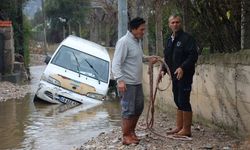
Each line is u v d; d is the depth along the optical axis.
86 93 15.90
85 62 16.89
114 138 9.23
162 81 12.76
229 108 8.73
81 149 8.67
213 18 9.59
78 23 74.25
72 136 10.12
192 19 10.41
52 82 15.87
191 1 10.17
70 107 14.90
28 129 11.05
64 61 16.67
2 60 23.16
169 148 8.07
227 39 9.53
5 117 12.95
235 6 8.62
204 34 10.30
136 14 19.44
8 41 23.31
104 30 65.25
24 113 13.66
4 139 10.00
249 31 8.57
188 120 8.66
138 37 8.30
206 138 8.67
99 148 8.52
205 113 9.82
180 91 8.55
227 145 8.08
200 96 10.01
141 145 8.34
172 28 8.52
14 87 20.83
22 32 28.16
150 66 8.89
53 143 9.48
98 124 11.62
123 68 8.28
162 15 15.55
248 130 8.08
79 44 17.53
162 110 12.98
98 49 17.80
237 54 8.34
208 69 9.52
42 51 60.09
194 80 10.27
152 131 9.14
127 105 8.34
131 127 8.47
